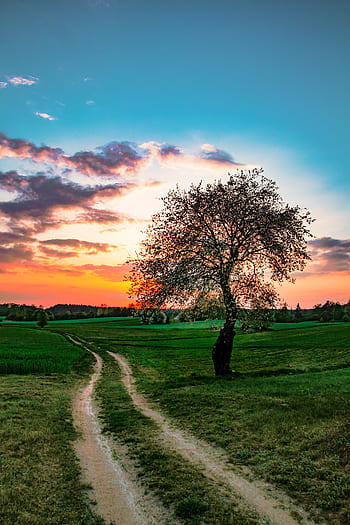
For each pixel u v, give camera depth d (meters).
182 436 14.24
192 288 28.89
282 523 7.65
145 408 19.69
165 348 67.62
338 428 12.70
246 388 21.88
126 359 51.03
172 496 8.94
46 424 15.45
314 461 10.55
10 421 15.36
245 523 7.65
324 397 17.77
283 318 145.88
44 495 8.80
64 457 11.65
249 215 29.52
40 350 51.38
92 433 15.04
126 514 8.16
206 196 30.62
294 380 24.02
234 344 73.25
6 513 7.71
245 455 11.69
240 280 29.44
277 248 29.08
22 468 10.35
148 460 11.50
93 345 71.69
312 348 55.59
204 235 30.19
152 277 30.00
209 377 28.44
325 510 8.05
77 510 8.22
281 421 14.46
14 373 33.12
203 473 10.44
